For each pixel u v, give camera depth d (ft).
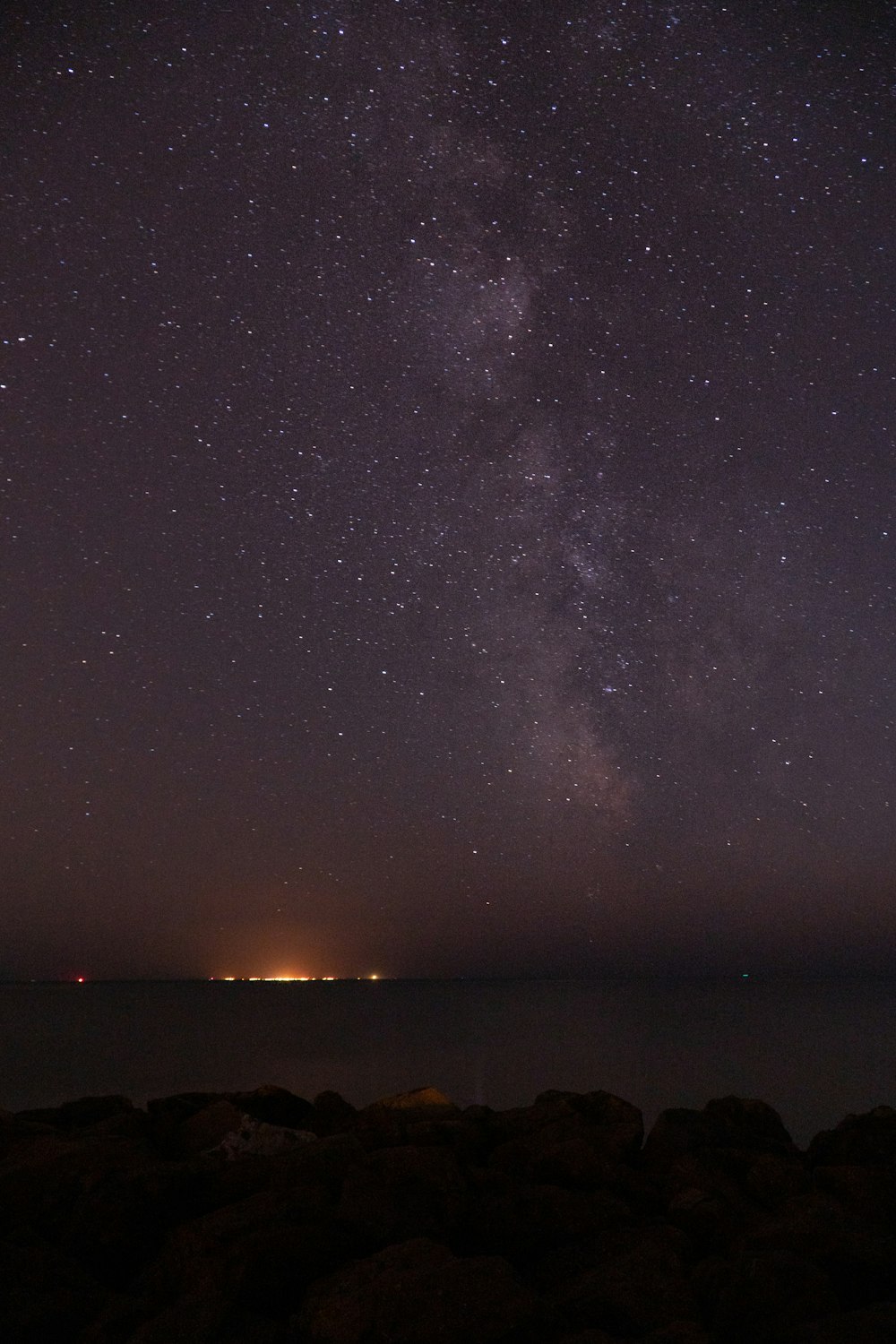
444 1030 103.76
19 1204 10.36
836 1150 13.41
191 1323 7.58
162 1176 10.25
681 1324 7.76
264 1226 9.27
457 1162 11.41
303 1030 105.40
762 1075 53.93
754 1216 10.48
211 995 262.67
